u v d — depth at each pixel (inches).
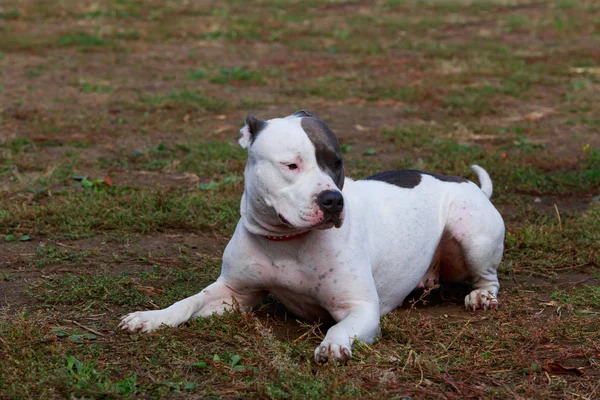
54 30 929.5
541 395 184.4
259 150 205.2
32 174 406.0
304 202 197.2
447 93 646.5
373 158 462.0
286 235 213.8
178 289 257.6
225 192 377.4
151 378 188.7
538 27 1017.5
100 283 256.4
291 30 976.9
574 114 593.3
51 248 297.7
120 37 909.8
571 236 325.4
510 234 322.7
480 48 874.8
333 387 178.9
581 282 281.0
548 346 217.8
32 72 698.8
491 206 263.1
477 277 261.7
